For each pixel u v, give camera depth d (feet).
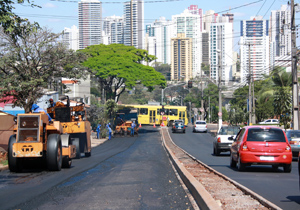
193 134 181.16
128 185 36.24
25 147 46.98
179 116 234.38
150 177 42.45
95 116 162.20
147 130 209.97
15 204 27.81
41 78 73.41
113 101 182.39
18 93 73.46
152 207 26.32
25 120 47.50
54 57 77.30
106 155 84.43
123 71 185.16
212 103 329.31
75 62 80.43
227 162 65.51
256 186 35.94
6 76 72.49
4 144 75.31
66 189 34.17
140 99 390.01
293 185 36.58
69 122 73.61
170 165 57.93
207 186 33.01
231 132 85.05
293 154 72.59
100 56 189.16
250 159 47.91
